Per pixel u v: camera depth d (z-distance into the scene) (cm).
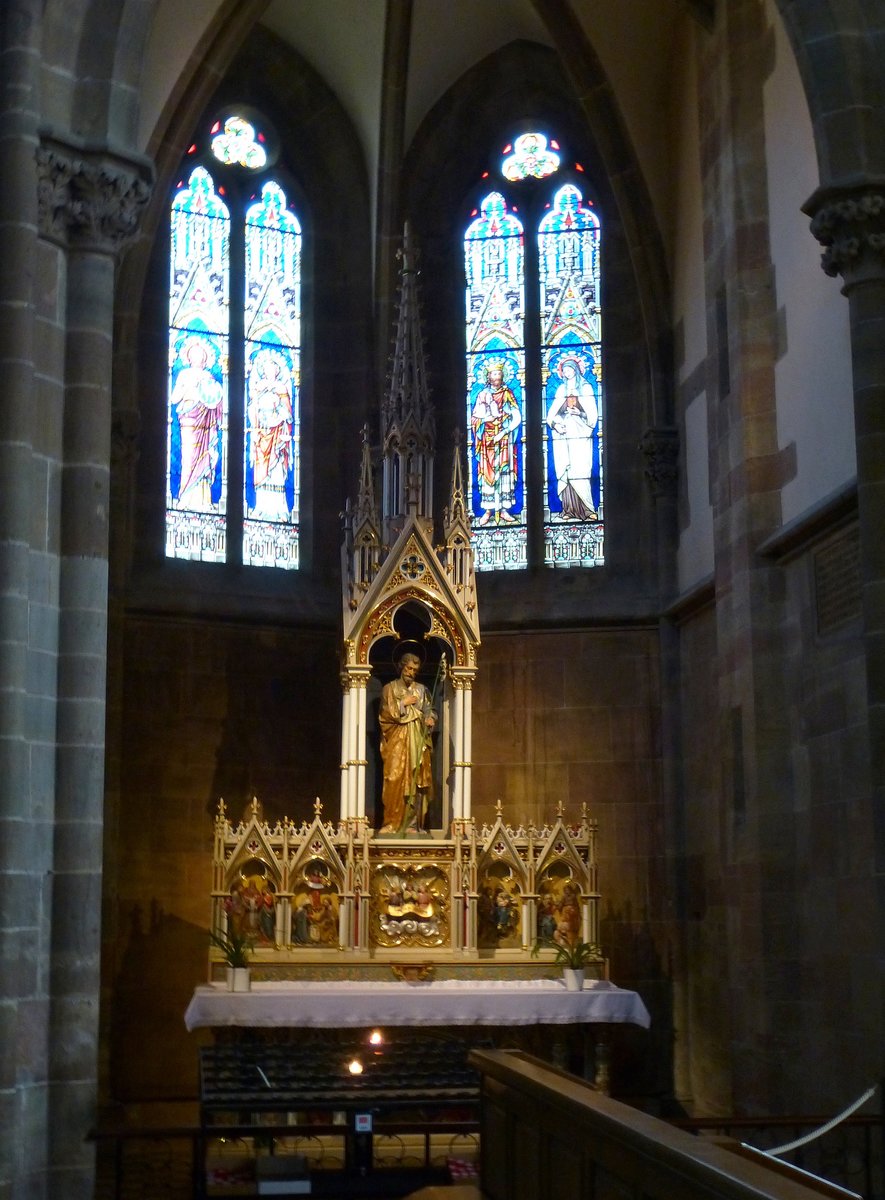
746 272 1891
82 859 1328
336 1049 1433
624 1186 852
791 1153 1670
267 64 2394
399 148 2361
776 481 1841
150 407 2248
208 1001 1762
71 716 1346
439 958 1917
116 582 2125
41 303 1374
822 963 1681
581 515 2359
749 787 1803
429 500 2062
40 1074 1286
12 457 1323
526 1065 1102
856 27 1545
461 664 2028
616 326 2383
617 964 2189
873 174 1505
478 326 2433
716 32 1981
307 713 2270
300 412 2386
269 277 2395
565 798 2256
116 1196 1281
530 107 2450
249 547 2312
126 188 1412
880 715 1430
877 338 1486
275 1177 1318
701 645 2150
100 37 1416
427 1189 1192
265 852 1920
